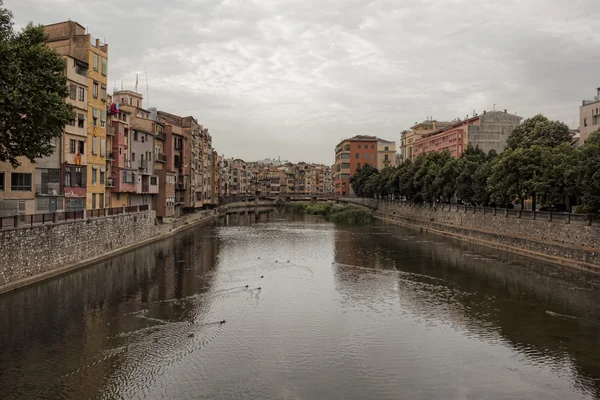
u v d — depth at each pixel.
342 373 22.77
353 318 31.25
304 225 99.44
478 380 22.12
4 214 42.12
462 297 36.53
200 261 51.16
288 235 78.56
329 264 50.81
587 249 44.28
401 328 29.30
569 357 24.69
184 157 96.31
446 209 84.81
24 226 35.88
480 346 26.27
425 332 28.59
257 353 25.03
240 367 23.25
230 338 27.16
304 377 22.28
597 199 41.00
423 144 137.38
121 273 43.16
